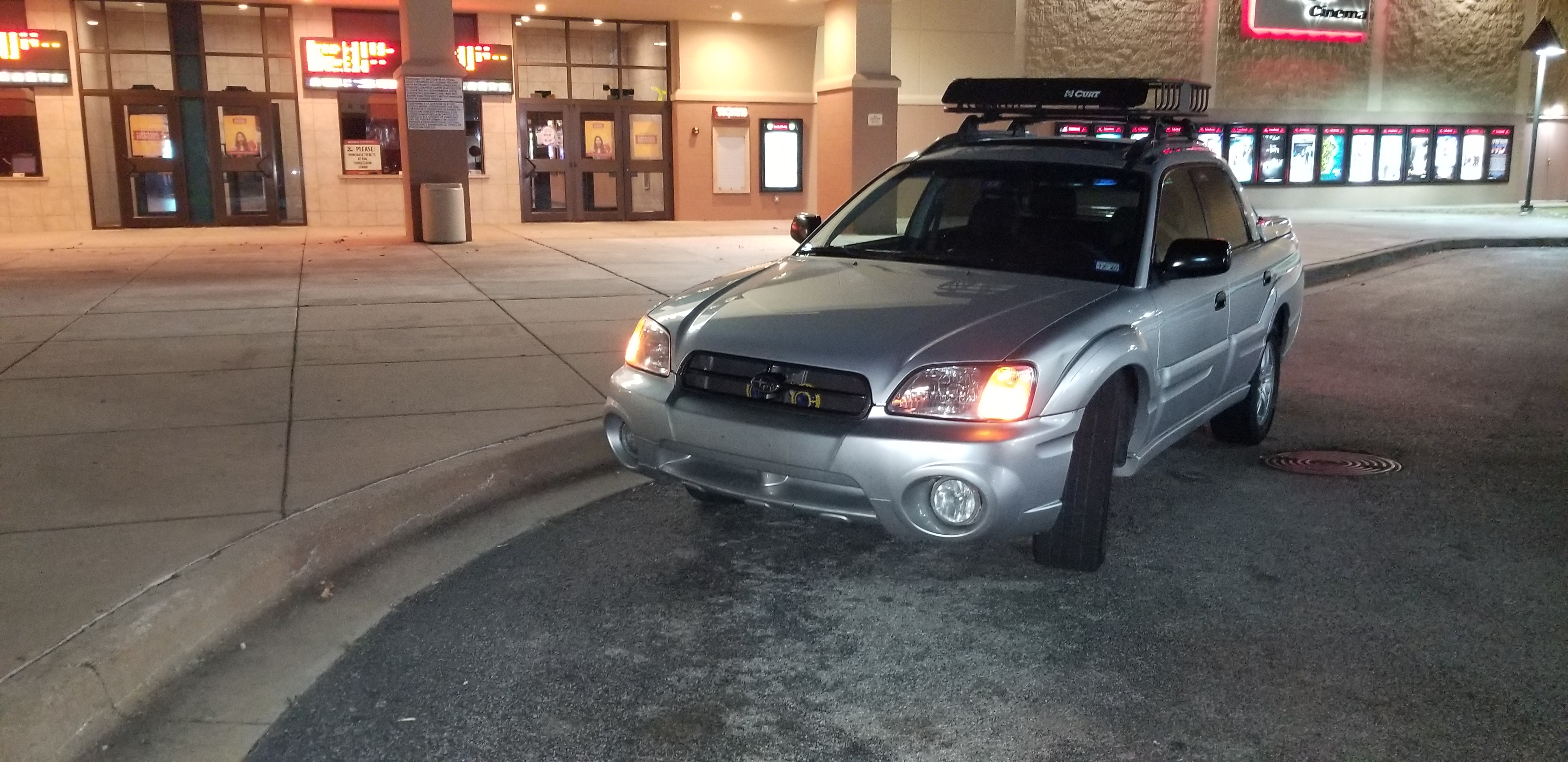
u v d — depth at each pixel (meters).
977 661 4.07
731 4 21.47
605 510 5.70
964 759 3.43
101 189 21.19
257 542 4.57
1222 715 3.68
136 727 3.54
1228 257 5.05
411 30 18.03
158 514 4.93
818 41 24.53
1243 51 27.95
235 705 3.69
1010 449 4.16
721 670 4.00
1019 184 5.66
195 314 10.36
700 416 4.52
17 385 7.39
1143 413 5.04
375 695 3.78
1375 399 8.30
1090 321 4.59
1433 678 3.93
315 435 6.28
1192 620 4.41
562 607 4.52
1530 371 9.30
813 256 5.78
